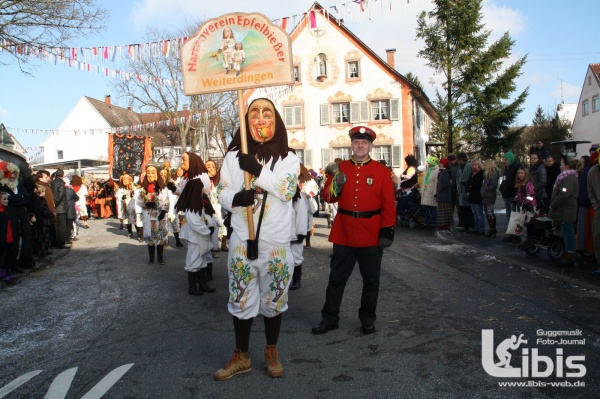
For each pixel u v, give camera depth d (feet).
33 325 18.30
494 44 99.30
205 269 24.56
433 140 105.60
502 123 100.89
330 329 16.35
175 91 108.06
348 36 101.04
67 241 41.24
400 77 98.78
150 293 22.93
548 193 29.91
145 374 13.21
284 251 12.72
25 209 27.94
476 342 14.67
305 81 103.40
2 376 13.51
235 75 13.52
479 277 23.02
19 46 44.91
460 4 97.81
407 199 46.47
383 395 11.49
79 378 13.15
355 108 101.30
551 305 18.02
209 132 121.19
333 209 35.04
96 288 24.40
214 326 17.40
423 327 16.24
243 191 12.38
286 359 13.93
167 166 41.37
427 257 28.96
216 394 11.83
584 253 25.84
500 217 51.47
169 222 38.70
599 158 21.52
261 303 12.87
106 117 170.50
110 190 77.36
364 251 15.84
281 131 13.08
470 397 11.26
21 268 28.81
